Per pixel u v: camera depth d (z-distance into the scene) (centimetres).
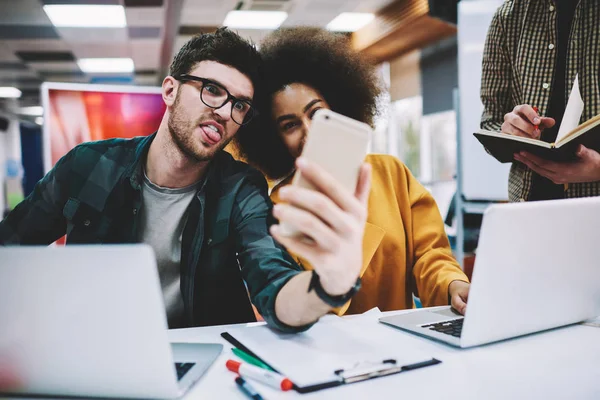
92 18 558
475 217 305
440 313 98
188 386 63
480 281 72
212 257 121
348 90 144
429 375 67
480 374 67
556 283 81
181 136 113
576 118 110
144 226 122
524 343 80
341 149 60
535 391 61
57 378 61
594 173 117
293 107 131
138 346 58
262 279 96
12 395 63
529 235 74
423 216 139
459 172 298
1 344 60
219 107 112
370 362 69
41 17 551
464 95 291
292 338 82
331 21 613
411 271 134
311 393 61
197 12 550
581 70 140
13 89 980
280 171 150
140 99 202
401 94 780
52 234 131
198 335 87
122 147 128
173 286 123
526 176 148
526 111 123
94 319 58
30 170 1584
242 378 64
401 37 605
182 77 113
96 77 890
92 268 56
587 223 80
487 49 160
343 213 60
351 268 63
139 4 518
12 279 57
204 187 122
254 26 608
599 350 76
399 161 146
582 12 138
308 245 63
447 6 459
